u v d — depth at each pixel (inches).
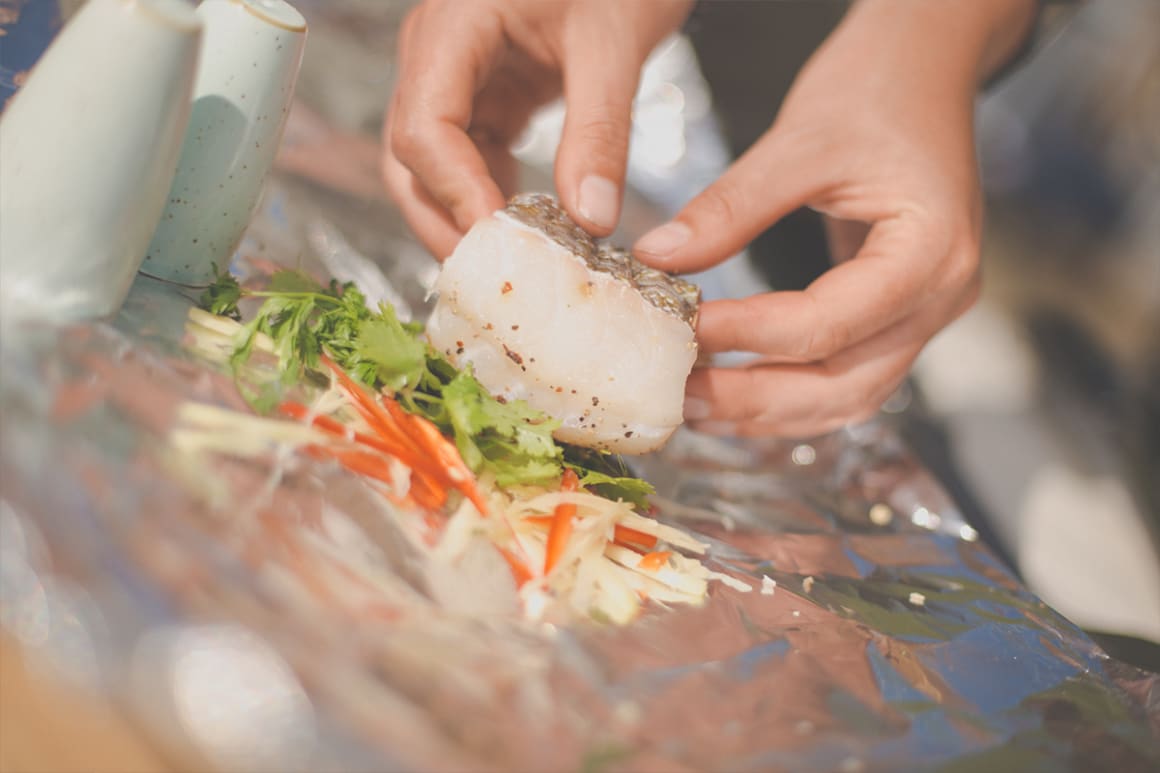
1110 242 34.6
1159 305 32.3
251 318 18.9
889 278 20.9
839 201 21.7
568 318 17.6
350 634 14.0
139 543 13.6
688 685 15.7
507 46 21.1
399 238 23.6
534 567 16.7
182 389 16.2
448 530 16.6
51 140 15.8
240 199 18.3
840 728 15.7
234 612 13.5
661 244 20.0
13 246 16.0
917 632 18.4
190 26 15.8
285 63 18.1
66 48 15.8
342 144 25.4
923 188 21.3
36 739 12.9
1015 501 25.5
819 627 17.8
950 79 22.7
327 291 19.0
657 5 21.0
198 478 14.9
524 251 17.7
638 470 21.5
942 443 26.0
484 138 23.9
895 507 22.6
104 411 15.1
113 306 16.6
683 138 30.1
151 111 15.8
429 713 13.4
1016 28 25.4
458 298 17.7
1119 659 19.1
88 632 13.0
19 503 13.5
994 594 20.1
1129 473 27.3
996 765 15.8
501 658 14.8
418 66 19.9
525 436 17.2
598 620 16.4
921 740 15.9
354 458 16.7
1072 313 33.1
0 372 14.9
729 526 20.6
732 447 23.2
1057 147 36.9
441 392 17.8
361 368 17.7
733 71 31.6
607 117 19.8
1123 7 35.7
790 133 21.6
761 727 15.3
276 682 12.9
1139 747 16.9
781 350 20.6
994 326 31.0
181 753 12.7
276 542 14.7
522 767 13.4
